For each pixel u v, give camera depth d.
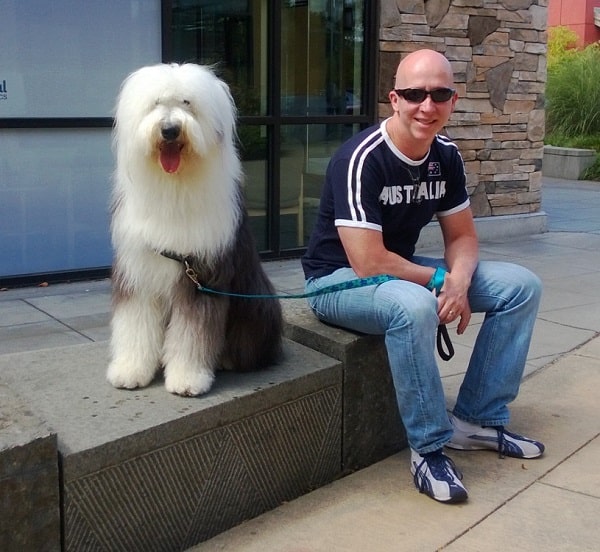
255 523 2.88
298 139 7.16
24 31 5.73
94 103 6.10
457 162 3.32
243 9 6.62
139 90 2.48
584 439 3.58
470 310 3.31
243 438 2.82
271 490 2.98
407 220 3.24
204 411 2.66
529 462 3.35
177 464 2.61
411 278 3.13
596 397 4.09
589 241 8.50
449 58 7.72
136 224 2.63
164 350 2.84
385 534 2.80
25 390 2.79
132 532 2.51
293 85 7.03
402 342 2.90
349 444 3.29
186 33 6.42
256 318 2.93
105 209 6.26
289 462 3.03
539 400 4.05
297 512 2.96
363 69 7.35
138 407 2.66
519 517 2.90
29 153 5.88
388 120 3.21
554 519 2.89
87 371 2.99
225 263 2.71
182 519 2.66
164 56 6.30
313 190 7.37
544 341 5.03
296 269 6.82
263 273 3.06
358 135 3.22
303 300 3.83
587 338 5.11
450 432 3.04
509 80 8.24
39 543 2.26
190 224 2.59
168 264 2.67
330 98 7.27
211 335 2.77
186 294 2.73
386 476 3.27
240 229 2.83
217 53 6.59
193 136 2.43
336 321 3.30
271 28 6.75
